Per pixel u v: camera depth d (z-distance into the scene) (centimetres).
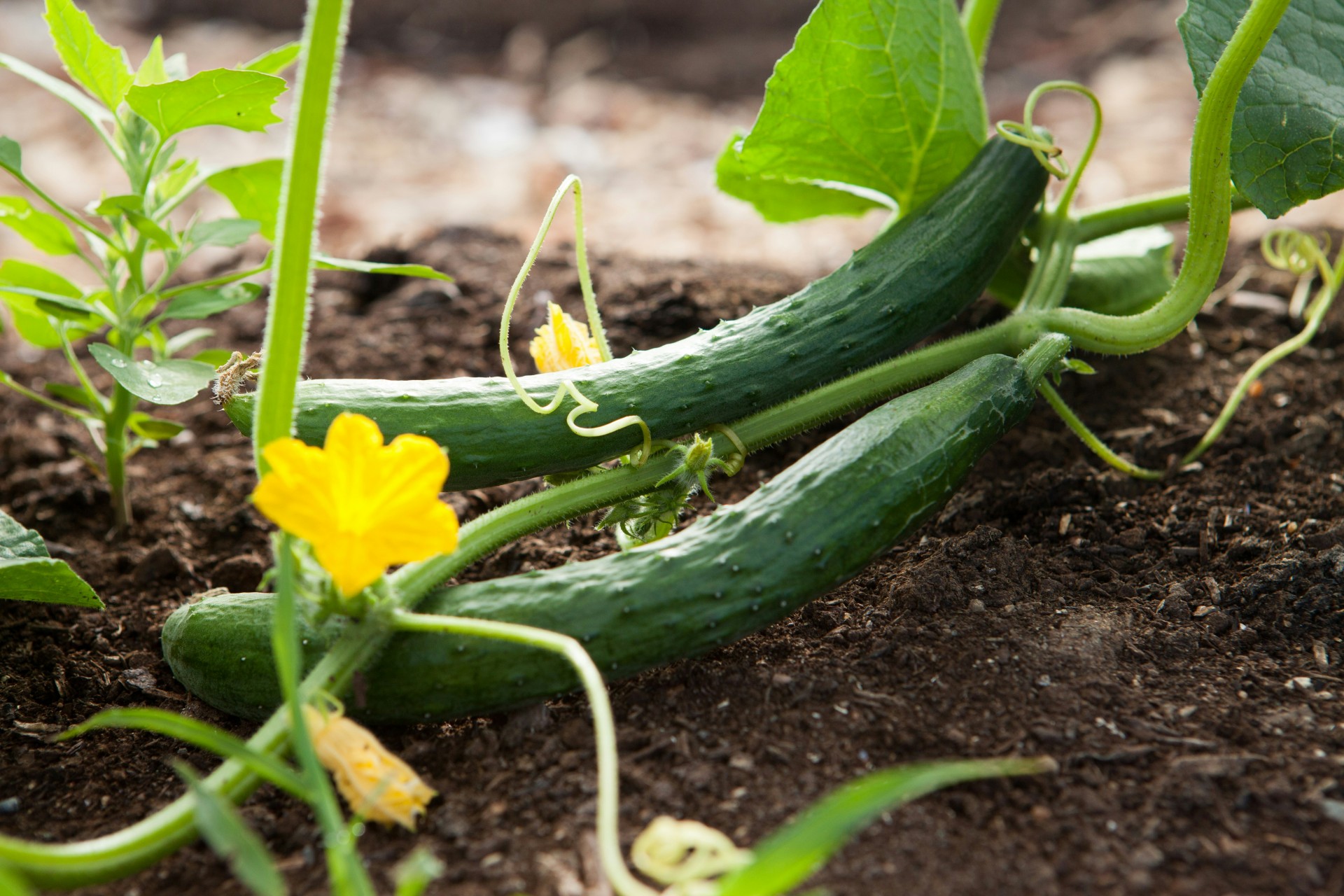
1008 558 92
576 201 90
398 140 183
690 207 155
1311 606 90
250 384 90
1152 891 80
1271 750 84
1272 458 98
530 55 225
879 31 93
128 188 158
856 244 139
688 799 83
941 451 87
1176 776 83
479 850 82
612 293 109
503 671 85
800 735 85
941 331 105
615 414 88
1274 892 80
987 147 96
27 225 94
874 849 81
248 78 90
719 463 90
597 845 82
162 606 95
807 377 90
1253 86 91
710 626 85
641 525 89
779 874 76
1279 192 91
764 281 112
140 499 101
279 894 76
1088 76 196
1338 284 100
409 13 234
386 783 81
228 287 97
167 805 85
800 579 86
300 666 84
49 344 99
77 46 92
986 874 81
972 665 87
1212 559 93
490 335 108
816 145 96
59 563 86
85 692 90
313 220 82
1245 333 106
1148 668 87
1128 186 146
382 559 81
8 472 103
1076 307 101
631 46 232
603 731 80
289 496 80
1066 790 83
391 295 113
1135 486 97
